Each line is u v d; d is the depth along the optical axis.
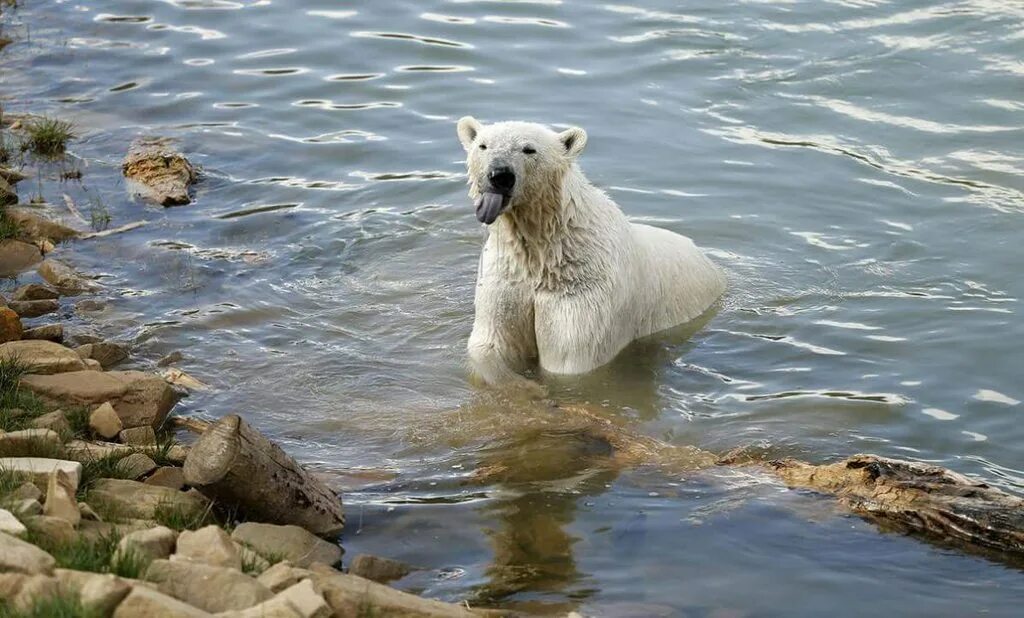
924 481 11.13
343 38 24.88
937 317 15.41
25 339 14.39
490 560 10.65
